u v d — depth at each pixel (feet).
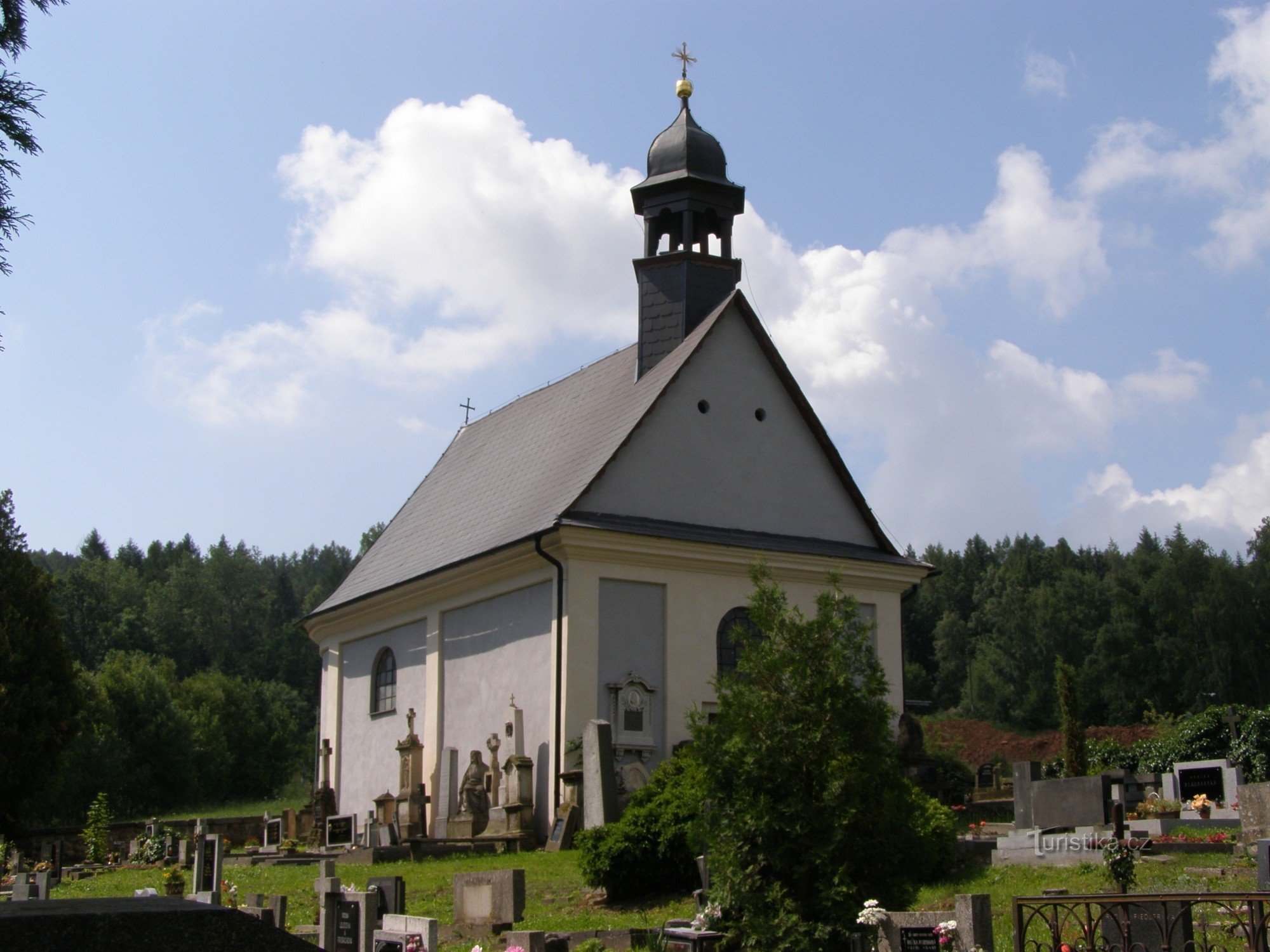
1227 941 40.91
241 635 351.46
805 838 41.93
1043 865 59.41
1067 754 129.80
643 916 53.57
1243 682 273.95
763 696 43.50
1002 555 427.33
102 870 98.63
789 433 102.78
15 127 33.73
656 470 95.61
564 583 90.38
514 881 51.08
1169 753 126.21
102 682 214.28
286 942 18.45
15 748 126.62
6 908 17.95
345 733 118.83
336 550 489.67
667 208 106.42
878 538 105.19
